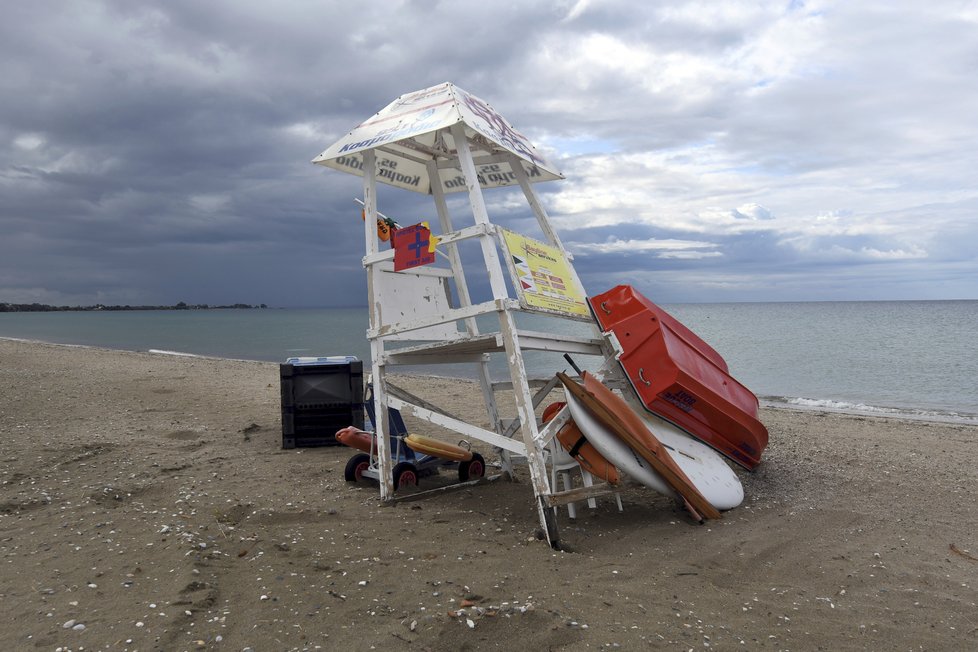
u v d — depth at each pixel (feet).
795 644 11.20
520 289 16.93
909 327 171.32
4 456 24.54
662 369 19.44
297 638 10.75
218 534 16.22
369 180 19.97
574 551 15.66
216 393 45.06
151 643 10.41
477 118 18.57
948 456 27.07
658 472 17.47
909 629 11.91
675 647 10.77
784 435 31.60
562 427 17.57
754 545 16.10
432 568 14.01
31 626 10.95
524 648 10.57
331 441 28.96
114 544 15.14
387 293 19.99
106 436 29.37
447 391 48.78
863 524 18.02
